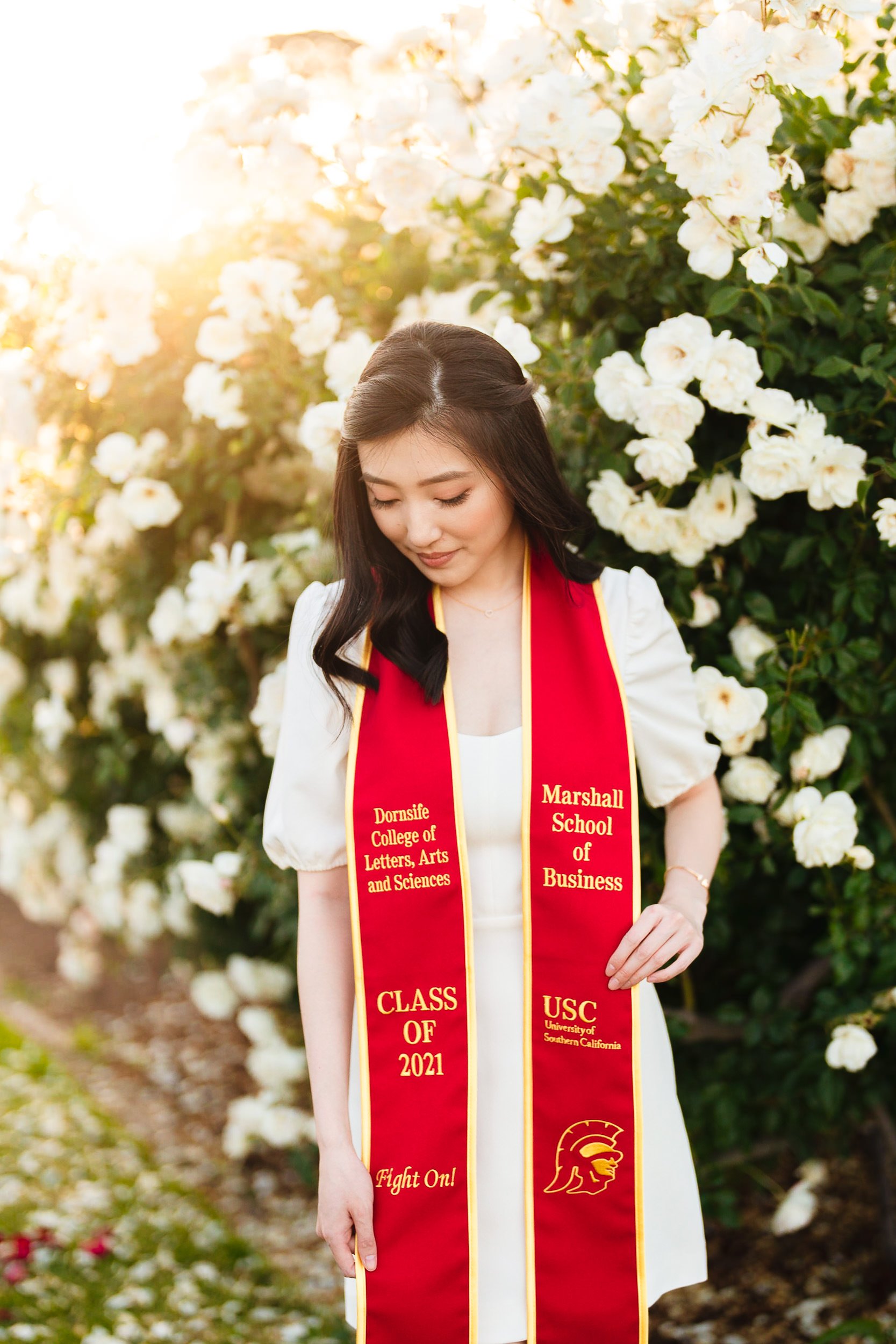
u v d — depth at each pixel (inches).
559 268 84.5
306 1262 111.4
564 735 61.8
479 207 88.5
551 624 63.6
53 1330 94.9
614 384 75.2
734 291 71.3
